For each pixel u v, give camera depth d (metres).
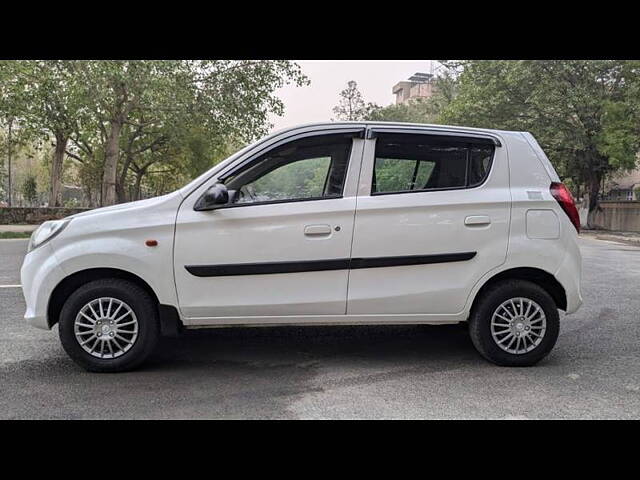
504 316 4.68
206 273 4.37
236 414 3.63
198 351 5.10
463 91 29.33
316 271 4.46
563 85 25.12
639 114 21.75
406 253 4.52
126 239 4.33
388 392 4.05
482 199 4.60
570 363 4.83
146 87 20.12
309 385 4.20
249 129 25.30
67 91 19.50
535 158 4.81
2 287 8.41
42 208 25.28
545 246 4.65
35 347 5.15
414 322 4.68
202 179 4.48
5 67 17.16
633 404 3.87
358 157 4.55
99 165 32.28
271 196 4.48
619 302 7.57
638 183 36.69
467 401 3.89
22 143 26.45
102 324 4.38
